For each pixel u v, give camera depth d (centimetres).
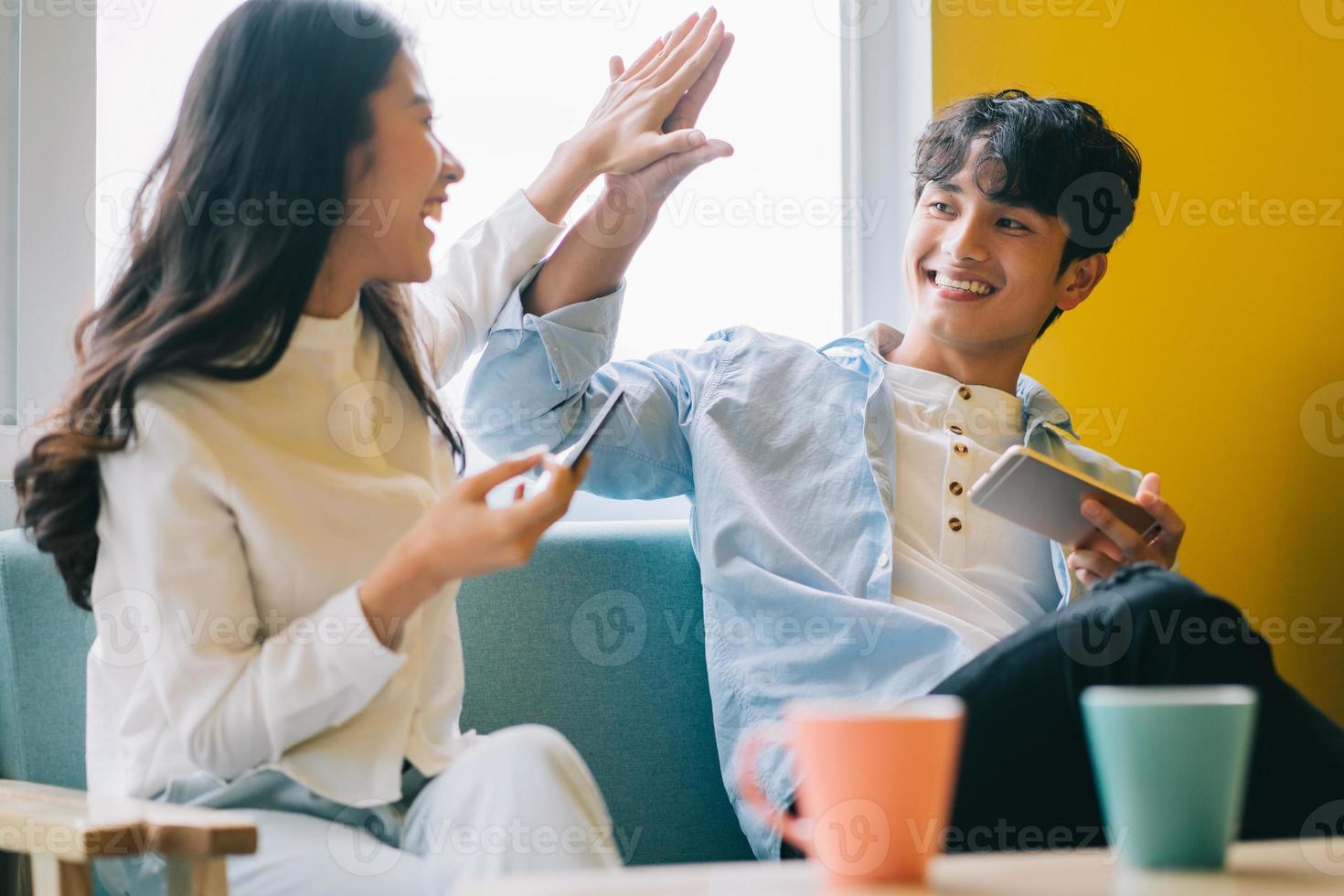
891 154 194
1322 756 104
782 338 166
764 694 143
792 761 131
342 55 117
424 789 107
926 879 64
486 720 144
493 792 91
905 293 193
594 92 179
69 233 155
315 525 111
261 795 105
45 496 109
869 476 153
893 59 194
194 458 106
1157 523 132
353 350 122
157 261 117
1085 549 136
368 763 107
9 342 153
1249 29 202
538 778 90
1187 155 198
